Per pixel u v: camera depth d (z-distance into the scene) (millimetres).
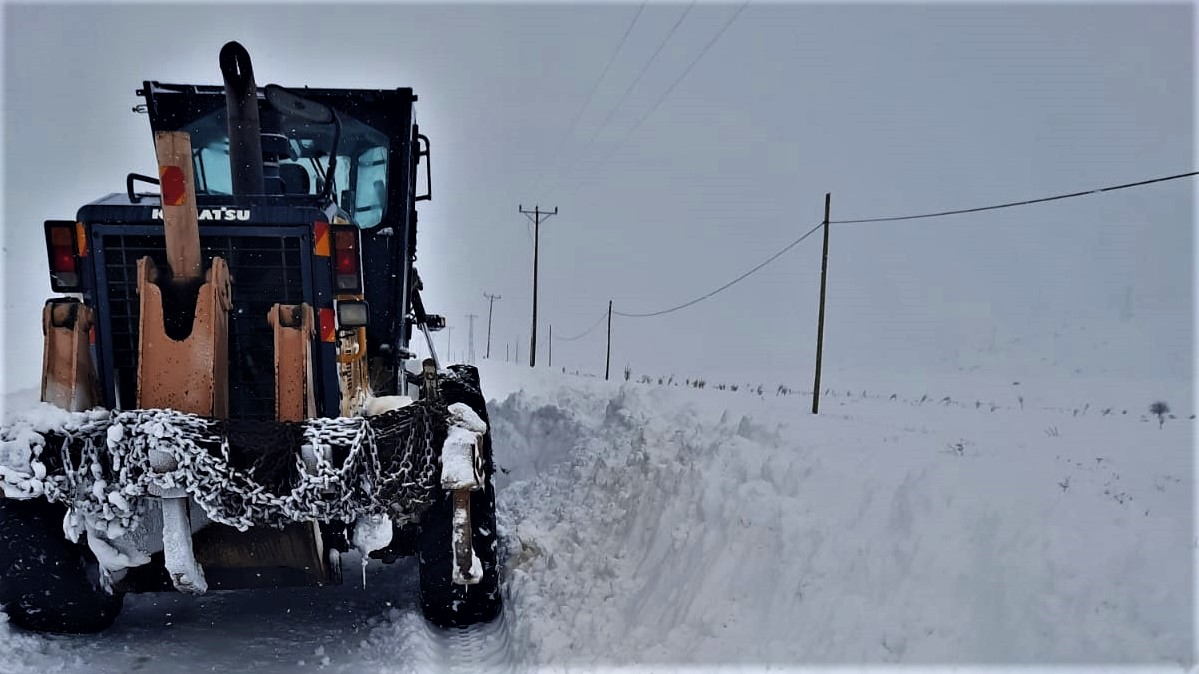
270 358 3971
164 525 3439
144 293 3613
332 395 3955
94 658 3871
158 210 3809
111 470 3414
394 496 3615
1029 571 3436
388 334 5348
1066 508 4094
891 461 5324
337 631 4402
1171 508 4359
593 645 4168
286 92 4871
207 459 3396
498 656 4105
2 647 3742
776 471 5211
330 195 5113
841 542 4098
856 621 3510
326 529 3975
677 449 6148
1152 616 3055
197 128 5383
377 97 5492
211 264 3816
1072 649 2975
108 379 3814
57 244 3793
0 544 3744
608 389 10648
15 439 3381
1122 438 9172
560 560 5383
